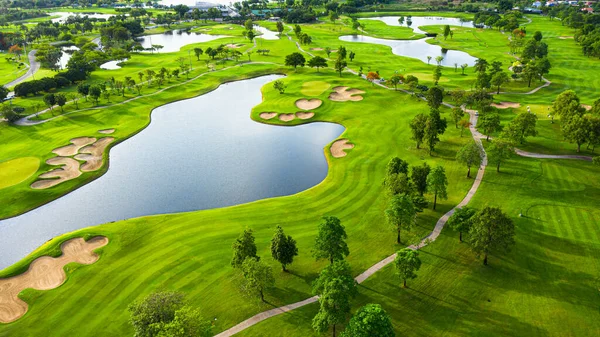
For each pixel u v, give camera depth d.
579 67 182.12
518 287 63.25
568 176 93.88
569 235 74.25
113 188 104.44
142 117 151.25
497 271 66.88
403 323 57.59
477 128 123.69
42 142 127.94
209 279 68.38
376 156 111.12
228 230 81.81
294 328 57.91
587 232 74.69
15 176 107.44
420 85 160.50
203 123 146.75
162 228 83.75
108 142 129.50
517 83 163.00
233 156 119.94
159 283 67.94
